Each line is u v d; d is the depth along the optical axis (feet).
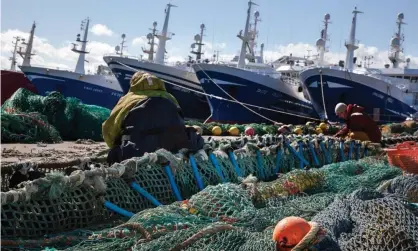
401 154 21.84
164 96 20.66
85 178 13.66
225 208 12.51
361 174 19.54
